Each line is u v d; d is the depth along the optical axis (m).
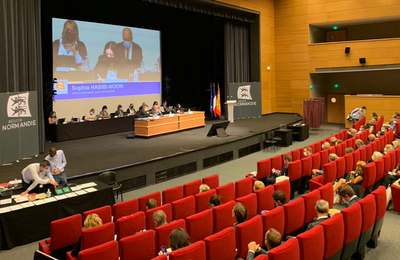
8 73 10.54
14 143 10.30
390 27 19.83
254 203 6.00
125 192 9.48
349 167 8.39
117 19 16.69
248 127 16.03
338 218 4.56
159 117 14.10
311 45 19.97
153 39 18.42
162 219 4.94
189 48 21.33
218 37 22.31
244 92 19.20
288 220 5.27
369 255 5.43
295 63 20.59
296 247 3.91
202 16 20.36
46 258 3.57
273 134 15.41
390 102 17.33
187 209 6.14
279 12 20.94
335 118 21.89
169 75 20.39
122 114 15.95
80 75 15.38
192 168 11.38
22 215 6.47
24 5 11.00
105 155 10.90
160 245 4.78
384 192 5.57
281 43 21.02
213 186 7.80
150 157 10.45
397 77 19.89
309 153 9.48
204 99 22.69
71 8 14.91
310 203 5.71
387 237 6.05
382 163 7.58
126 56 17.16
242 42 20.11
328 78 21.89
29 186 7.30
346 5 19.00
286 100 21.12
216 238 4.23
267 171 8.59
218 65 22.58
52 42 14.35
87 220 5.03
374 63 18.02
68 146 12.55
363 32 20.66
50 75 14.56
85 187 7.66
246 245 4.64
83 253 4.02
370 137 10.61
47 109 14.24
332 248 4.50
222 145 12.52
